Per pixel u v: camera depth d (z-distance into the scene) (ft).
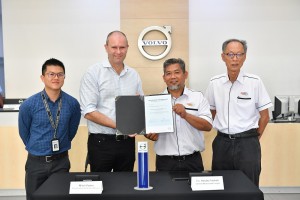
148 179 6.47
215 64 15.94
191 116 8.24
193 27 15.88
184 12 15.74
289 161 13.89
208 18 15.84
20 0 15.87
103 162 9.44
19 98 16.12
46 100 8.55
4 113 14.05
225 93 9.31
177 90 8.71
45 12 15.92
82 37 15.99
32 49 16.02
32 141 8.49
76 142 13.92
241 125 9.05
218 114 9.43
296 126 13.80
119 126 8.00
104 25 15.94
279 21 15.79
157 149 8.82
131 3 15.76
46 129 8.50
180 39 15.83
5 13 15.92
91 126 9.51
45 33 15.98
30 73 16.11
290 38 15.83
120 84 9.55
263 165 13.93
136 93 9.85
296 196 13.98
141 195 6.08
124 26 15.83
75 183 6.25
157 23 15.80
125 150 9.47
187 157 8.70
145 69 15.89
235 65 8.81
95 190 6.18
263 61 15.90
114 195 6.07
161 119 7.82
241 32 15.83
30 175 8.50
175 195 6.11
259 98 9.29
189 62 15.97
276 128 13.83
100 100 9.46
